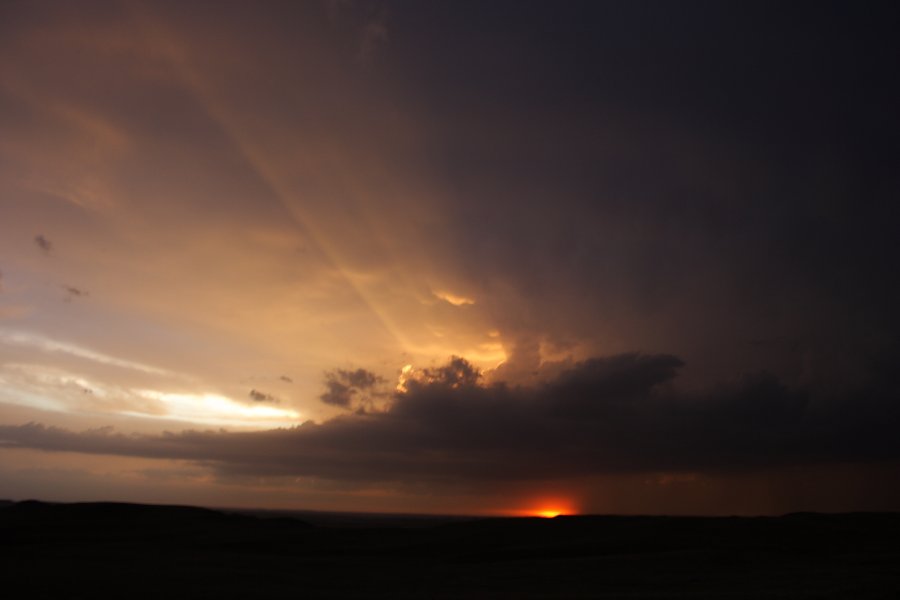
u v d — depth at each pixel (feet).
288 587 129.90
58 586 122.83
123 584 127.13
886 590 119.65
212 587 126.52
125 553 192.75
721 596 116.67
